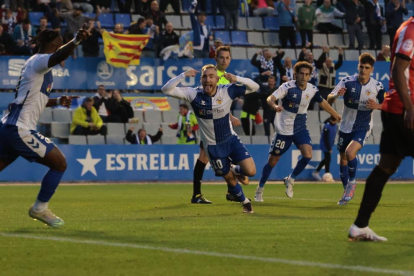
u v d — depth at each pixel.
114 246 9.07
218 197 19.89
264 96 31.95
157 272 7.28
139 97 33.22
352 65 34.62
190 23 37.19
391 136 9.16
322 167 30.84
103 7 36.06
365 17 37.78
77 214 14.06
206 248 8.85
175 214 14.00
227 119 13.78
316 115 34.44
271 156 18.16
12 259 8.12
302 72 17.86
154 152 29.52
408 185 27.45
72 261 7.96
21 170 28.33
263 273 7.16
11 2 34.25
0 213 14.16
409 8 41.72
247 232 10.52
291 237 9.89
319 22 38.47
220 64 16.84
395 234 10.19
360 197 20.25
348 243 9.24
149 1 35.62
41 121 31.47
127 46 32.84
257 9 38.72
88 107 30.19
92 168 28.81
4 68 31.47
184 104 30.56
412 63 9.08
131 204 17.02
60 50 10.51
